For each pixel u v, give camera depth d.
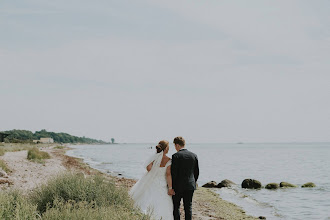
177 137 6.80
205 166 42.81
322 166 43.12
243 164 47.12
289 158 67.44
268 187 20.09
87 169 27.28
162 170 6.86
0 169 14.19
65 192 6.88
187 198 6.46
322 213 12.46
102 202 6.46
